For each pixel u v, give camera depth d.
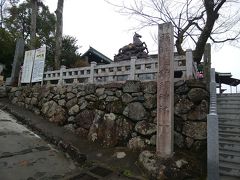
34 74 10.69
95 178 4.84
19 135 6.66
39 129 7.47
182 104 5.86
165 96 5.30
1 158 5.00
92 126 7.29
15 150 5.56
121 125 6.68
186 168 4.78
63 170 5.16
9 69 17.31
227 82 16.17
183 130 5.69
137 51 12.05
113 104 7.11
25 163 5.05
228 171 4.62
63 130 7.85
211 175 4.02
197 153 5.36
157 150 5.20
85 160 5.82
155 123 6.06
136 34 12.54
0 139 5.95
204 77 6.80
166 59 5.46
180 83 6.03
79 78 8.91
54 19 22.91
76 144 6.81
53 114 8.76
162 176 4.62
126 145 6.37
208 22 8.79
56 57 12.15
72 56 17.69
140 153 5.67
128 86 6.93
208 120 4.23
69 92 8.68
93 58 18.52
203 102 5.62
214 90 5.57
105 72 7.85
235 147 5.09
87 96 7.98
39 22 21.81
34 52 11.05
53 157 5.69
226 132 5.64
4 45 16.42
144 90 6.57
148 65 7.47
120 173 5.12
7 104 10.66
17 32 20.31
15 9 21.83
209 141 4.14
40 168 5.01
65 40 18.34
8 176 4.42
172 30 5.54
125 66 7.40
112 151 6.26
